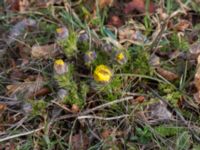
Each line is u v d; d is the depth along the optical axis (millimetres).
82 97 630
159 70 668
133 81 664
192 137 609
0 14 796
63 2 792
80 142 611
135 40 718
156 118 632
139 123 622
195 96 639
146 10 763
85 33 700
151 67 657
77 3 794
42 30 750
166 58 697
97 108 627
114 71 641
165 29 733
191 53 687
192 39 730
